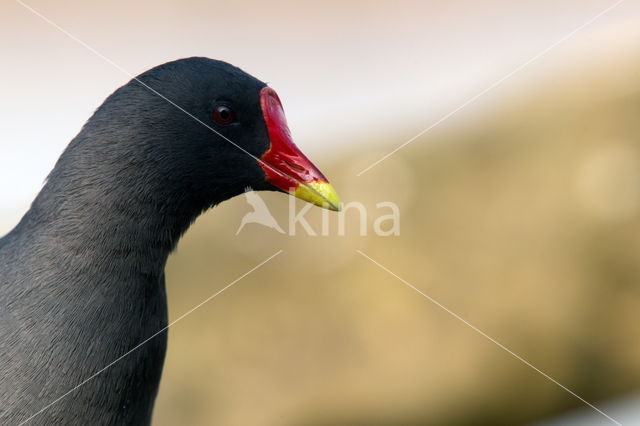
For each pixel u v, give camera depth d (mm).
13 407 5988
